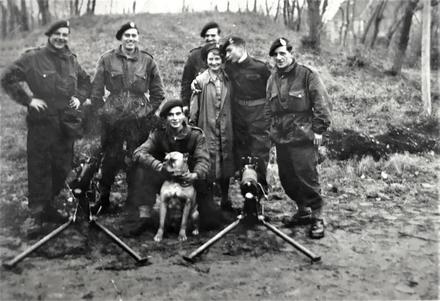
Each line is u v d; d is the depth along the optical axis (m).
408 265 2.75
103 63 3.45
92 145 3.50
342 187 4.19
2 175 3.89
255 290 2.42
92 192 2.99
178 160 3.08
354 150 4.61
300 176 3.27
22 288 2.40
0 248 2.89
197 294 2.36
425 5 4.70
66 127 3.30
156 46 4.68
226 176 3.46
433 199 3.89
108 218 3.46
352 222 3.47
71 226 3.15
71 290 2.38
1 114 4.35
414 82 4.95
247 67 3.44
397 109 4.80
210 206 3.32
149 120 3.42
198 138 3.26
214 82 3.44
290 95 3.21
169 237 3.16
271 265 2.75
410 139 4.68
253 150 3.49
